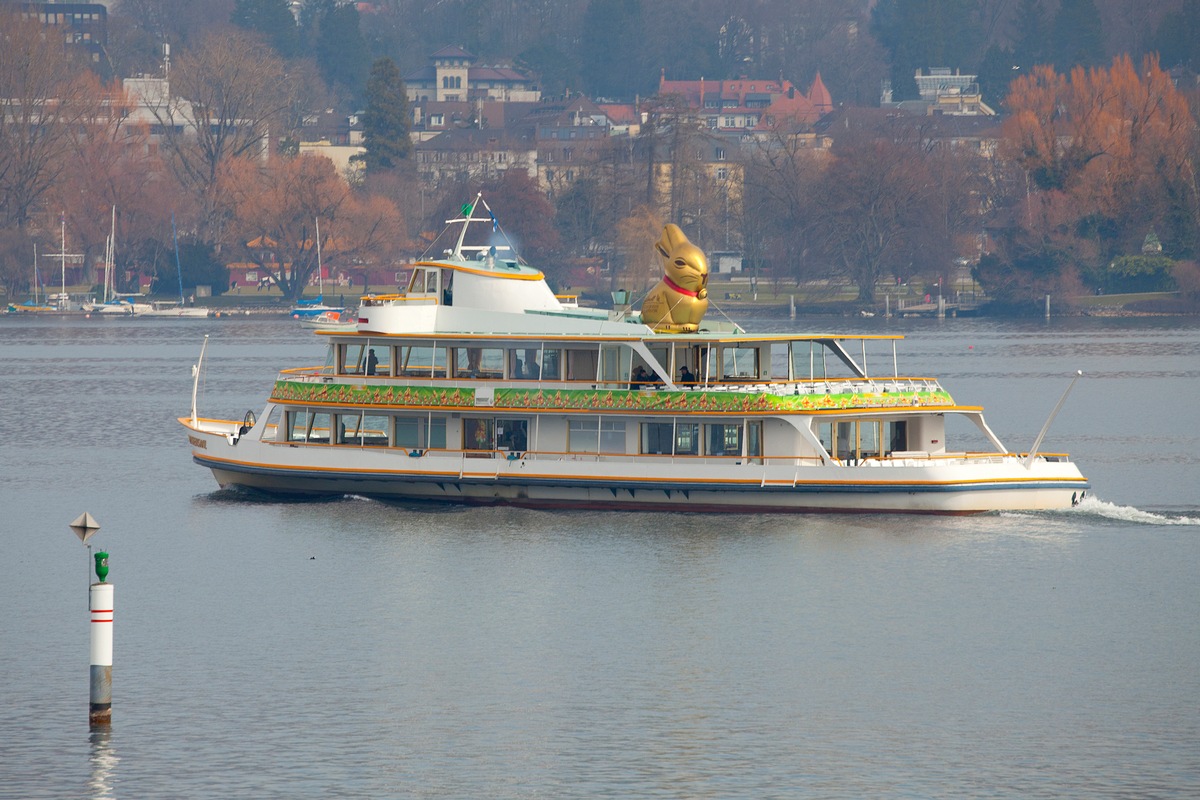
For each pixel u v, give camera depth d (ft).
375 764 522.06
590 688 588.91
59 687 591.78
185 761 523.70
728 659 620.49
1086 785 506.48
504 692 585.22
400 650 631.97
